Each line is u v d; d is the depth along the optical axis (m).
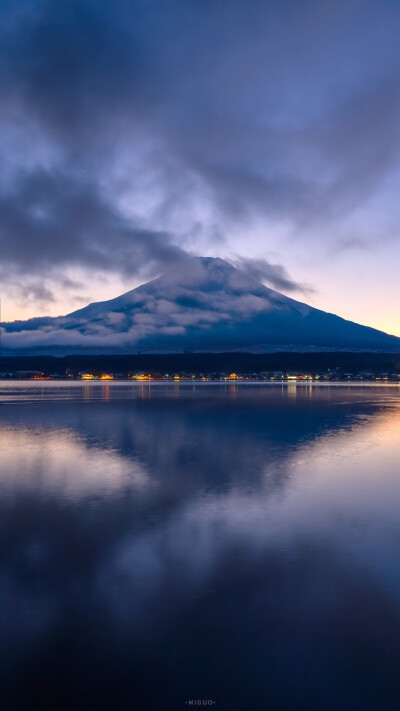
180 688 6.58
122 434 32.50
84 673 6.84
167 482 18.11
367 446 27.50
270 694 6.49
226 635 7.66
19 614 8.25
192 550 11.09
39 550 11.12
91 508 14.61
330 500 15.45
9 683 6.66
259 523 13.06
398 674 6.84
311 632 7.73
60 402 68.00
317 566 10.16
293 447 26.92
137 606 8.53
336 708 6.25
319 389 121.81
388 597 8.84
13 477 19.06
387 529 12.54
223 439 30.09
